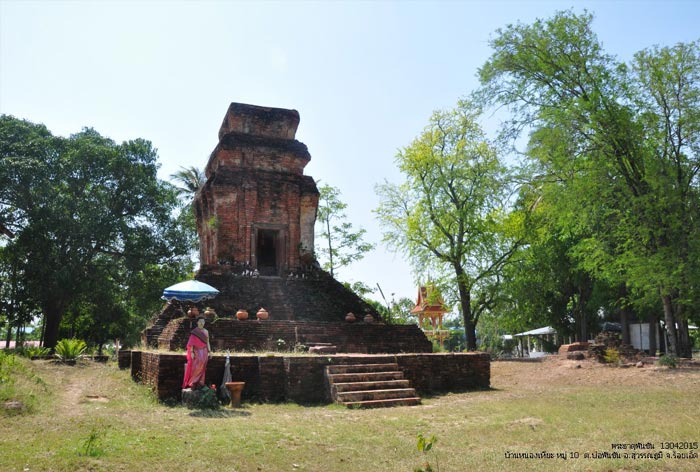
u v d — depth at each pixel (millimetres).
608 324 40969
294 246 22844
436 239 30312
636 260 19594
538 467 6262
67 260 32156
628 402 11445
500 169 29172
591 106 20719
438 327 44531
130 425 8469
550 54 23266
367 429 8555
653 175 19984
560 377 18156
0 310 33062
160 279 36125
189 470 6027
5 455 6270
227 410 10578
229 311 19156
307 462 6543
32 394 10641
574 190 21156
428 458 6738
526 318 36281
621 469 6164
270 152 23500
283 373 12445
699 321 32312
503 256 30172
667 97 21078
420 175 30625
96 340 51188
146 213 35844
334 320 20234
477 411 10391
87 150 32844
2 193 31703
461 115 30656
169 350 15203
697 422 8883
